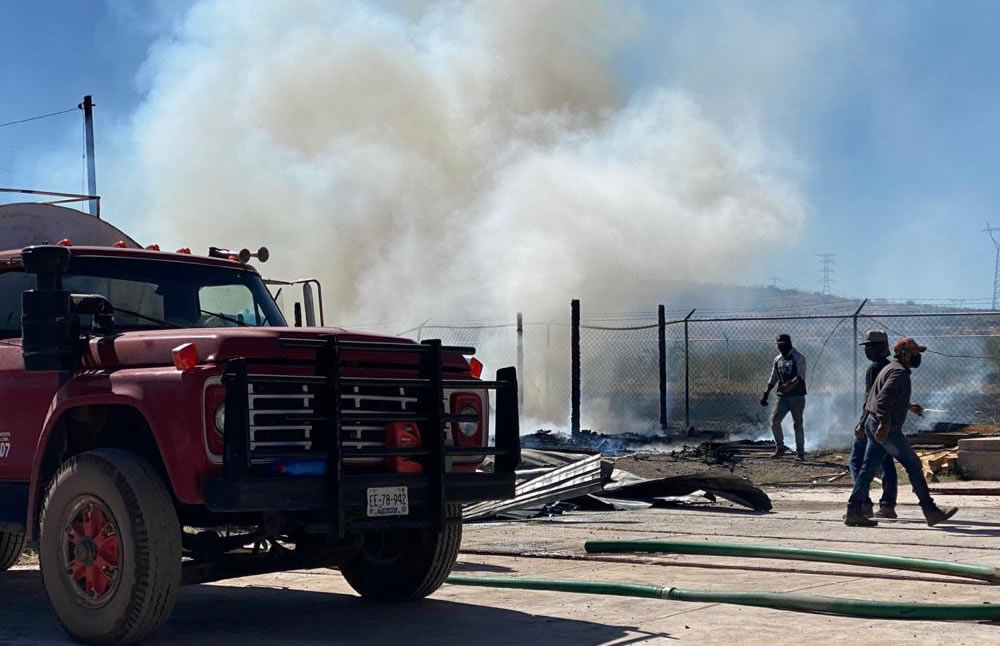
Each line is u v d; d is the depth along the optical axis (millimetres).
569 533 11281
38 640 6520
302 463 6301
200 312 7844
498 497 7098
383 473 6578
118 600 6094
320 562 7059
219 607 7555
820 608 6789
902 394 11555
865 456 11711
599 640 6168
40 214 8930
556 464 15688
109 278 7582
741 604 7078
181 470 6027
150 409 6145
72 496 6340
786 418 27094
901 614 6551
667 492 14023
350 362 6539
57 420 6629
